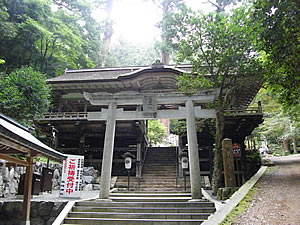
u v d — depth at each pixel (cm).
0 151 661
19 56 2019
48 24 2083
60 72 2219
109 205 837
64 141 1975
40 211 814
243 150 1523
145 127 1922
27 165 661
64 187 999
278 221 448
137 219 708
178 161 1588
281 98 910
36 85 1277
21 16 1900
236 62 1040
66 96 1727
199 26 1038
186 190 1252
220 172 1020
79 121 1554
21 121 1216
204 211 753
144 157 1750
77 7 2633
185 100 1046
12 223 808
